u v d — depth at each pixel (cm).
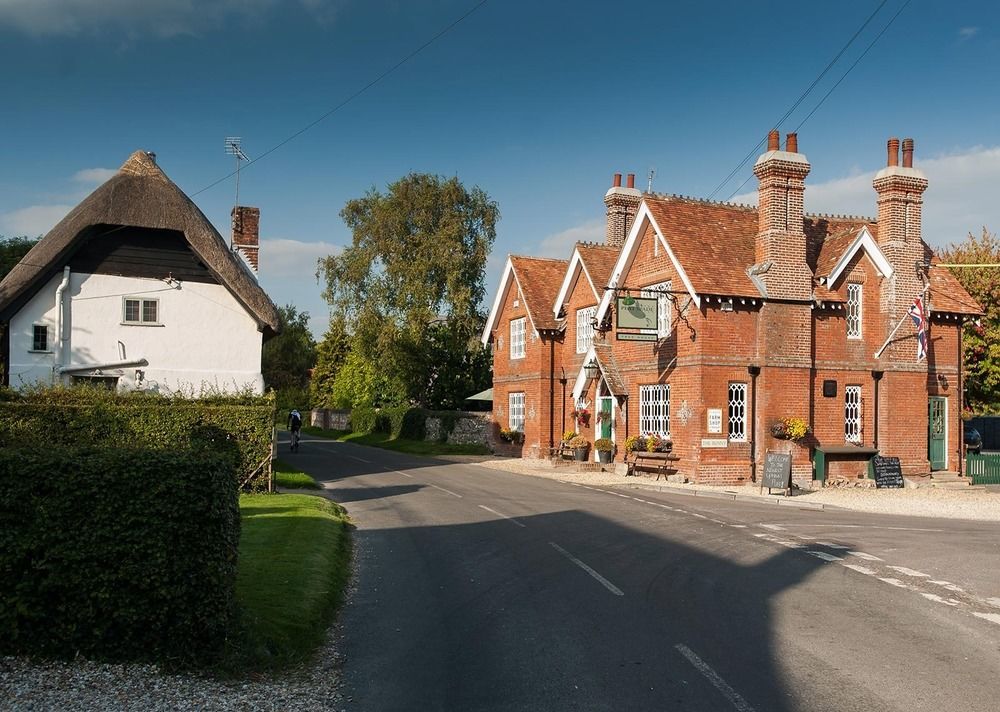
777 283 2547
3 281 2430
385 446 4359
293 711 638
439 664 766
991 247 3825
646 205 2730
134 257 2539
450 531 1573
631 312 2570
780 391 2542
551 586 1099
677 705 654
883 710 647
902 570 1228
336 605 984
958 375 2859
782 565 1255
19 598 717
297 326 9888
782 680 717
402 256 5025
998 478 2811
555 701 664
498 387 4000
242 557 1130
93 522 726
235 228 3516
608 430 3144
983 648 826
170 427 1945
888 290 2688
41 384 2091
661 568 1220
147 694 657
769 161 2555
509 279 3903
